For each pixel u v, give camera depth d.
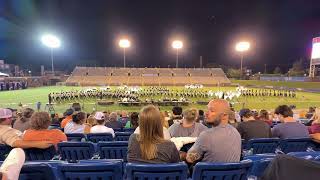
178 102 26.66
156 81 60.19
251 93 34.09
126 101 26.42
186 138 5.41
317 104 27.47
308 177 2.12
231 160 4.06
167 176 3.35
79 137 7.28
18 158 2.74
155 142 3.79
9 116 5.49
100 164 3.34
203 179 3.50
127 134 7.77
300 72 70.38
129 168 3.35
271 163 2.39
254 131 6.76
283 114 7.48
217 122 4.19
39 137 5.49
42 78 55.69
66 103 26.80
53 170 3.39
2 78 45.22
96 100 29.23
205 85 58.75
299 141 6.09
